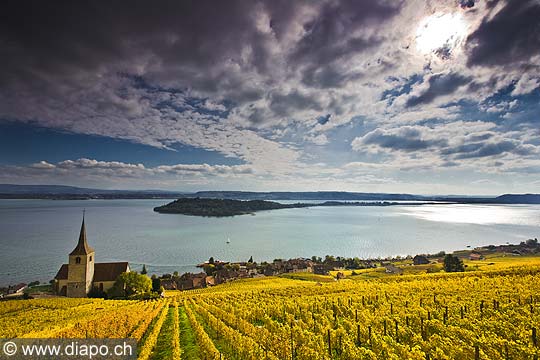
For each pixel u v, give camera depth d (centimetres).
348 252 18675
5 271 11919
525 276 4344
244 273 12162
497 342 1923
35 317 4044
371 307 3256
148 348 2380
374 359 1939
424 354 1820
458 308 2831
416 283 4606
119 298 6644
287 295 4644
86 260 6681
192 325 3109
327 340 2381
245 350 2175
